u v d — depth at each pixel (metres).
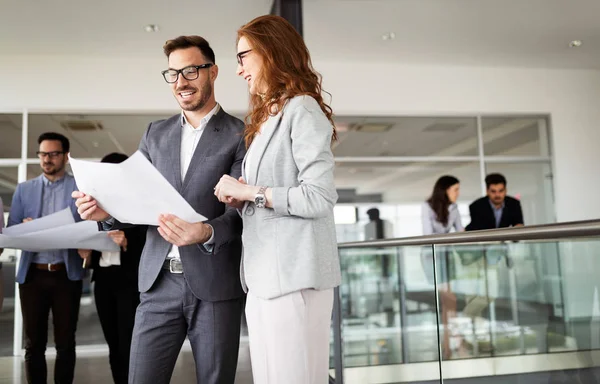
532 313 2.49
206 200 1.68
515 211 4.96
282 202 1.21
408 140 6.69
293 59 1.35
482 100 6.77
